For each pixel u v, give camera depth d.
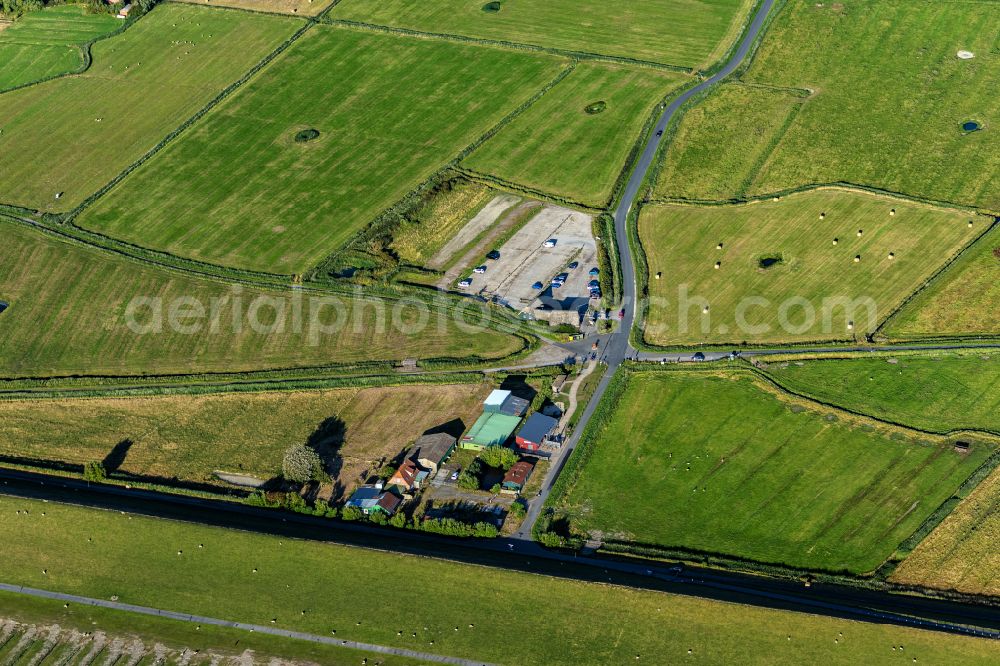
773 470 145.12
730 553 133.50
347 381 168.62
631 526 138.38
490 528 137.62
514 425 154.88
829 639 119.94
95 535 141.38
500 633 125.00
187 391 168.88
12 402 169.88
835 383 159.00
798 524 136.88
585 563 133.38
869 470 143.88
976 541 132.25
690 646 121.44
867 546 133.00
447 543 137.75
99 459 157.00
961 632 119.44
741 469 145.75
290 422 161.62
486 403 159.25
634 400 159.25
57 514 144.25
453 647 124.12
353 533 140.50
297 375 170.50
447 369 169.62
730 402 157.25
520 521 140.25
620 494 143.25
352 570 133.38
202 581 134.62
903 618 122.12
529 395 162.00
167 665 125.19
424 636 125.69
